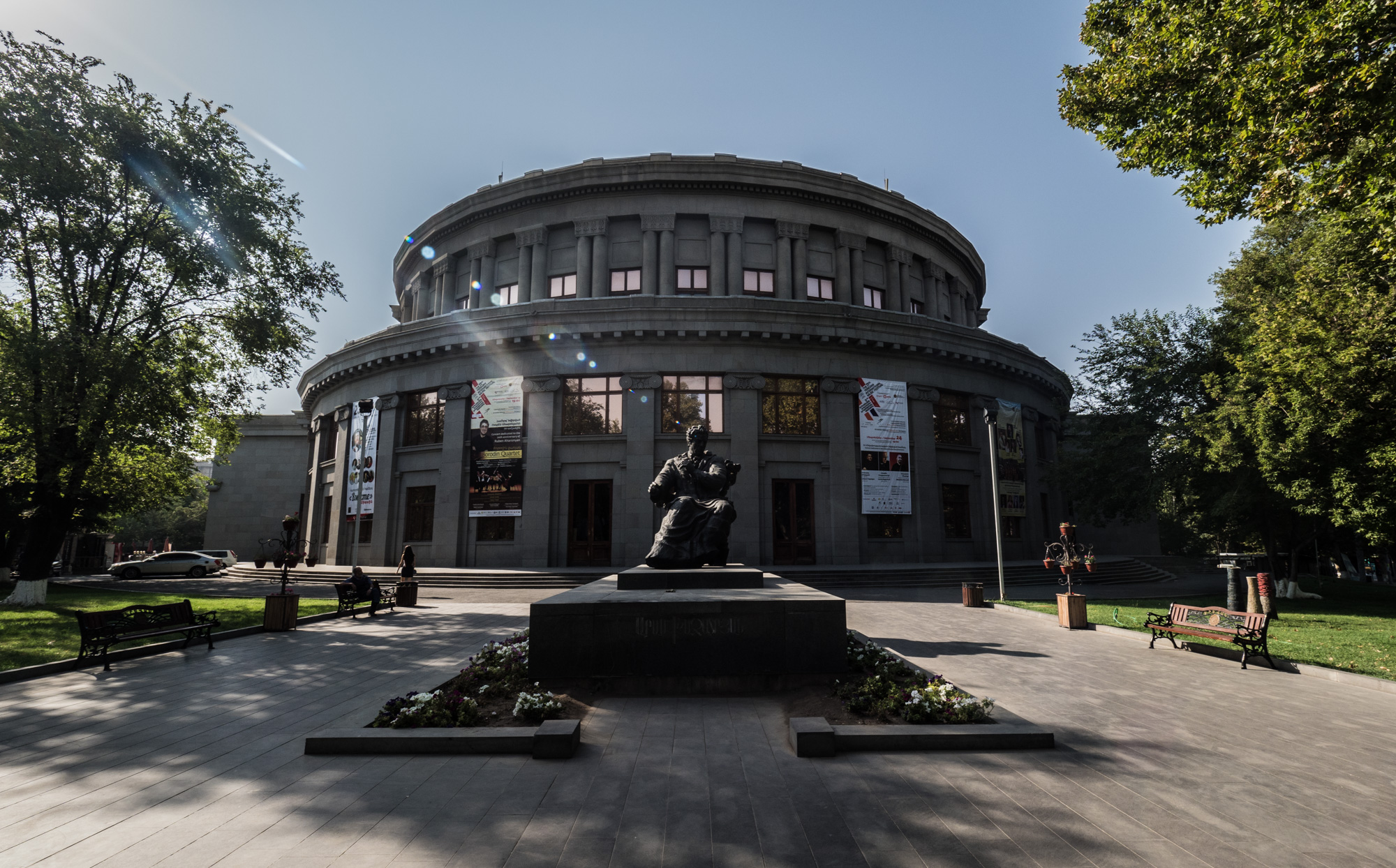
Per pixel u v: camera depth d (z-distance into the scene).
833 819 4.64
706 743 6.35
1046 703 7.88
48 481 17.98
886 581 24.98
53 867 3.99
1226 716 7.32
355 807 4.89
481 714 7.01
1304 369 15.51
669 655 8.27
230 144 20.42
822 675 8.31
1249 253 23.16
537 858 4.08
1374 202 9.37
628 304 28.22
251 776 5.55
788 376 29.14
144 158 18.94
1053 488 36.56
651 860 4.05
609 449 27.94
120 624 10.80
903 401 29.95
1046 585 25.84
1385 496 17.05
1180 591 24.28
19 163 16.59
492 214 36.84
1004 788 5.21
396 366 31.30
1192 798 5.03
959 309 43.25
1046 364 36.31
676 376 28.64
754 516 27.55
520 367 28.73
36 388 17.72
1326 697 8.22
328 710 7.69
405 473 30.55
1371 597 25.23
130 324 20.73
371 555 30.44
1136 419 26.41
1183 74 11.03
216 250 20.38
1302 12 9.13
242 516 44.16
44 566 19.31
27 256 18.81
